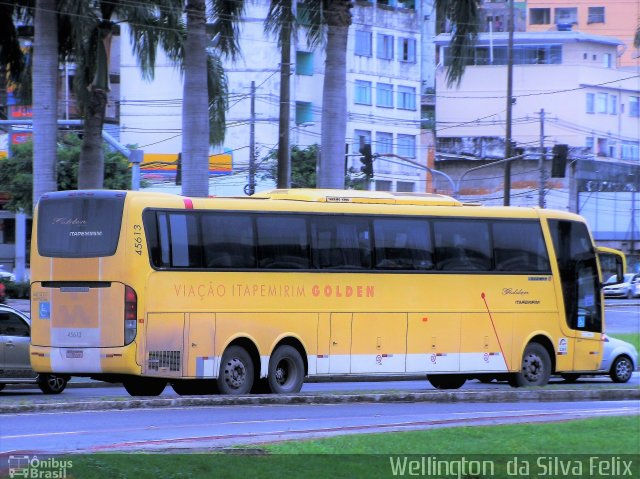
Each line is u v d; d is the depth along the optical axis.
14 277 119.00
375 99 155.62
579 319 52.50
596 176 172.25
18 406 36.12
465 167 171.12
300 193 46.06
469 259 49.28
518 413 37.22
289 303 44.69
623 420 32.22
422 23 161.62
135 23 64.75
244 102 147.25
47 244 42.12
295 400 41.12
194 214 42.84
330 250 45.94
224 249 43.38
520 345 50.44
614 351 58.91
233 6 64.50
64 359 41.53
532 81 178.00
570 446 26.61
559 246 52.12
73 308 41.53
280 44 65.94
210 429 31.64
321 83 151.75
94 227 41.53
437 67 176.75
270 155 144.00
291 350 44.84
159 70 151.75
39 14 61.03
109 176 115.25
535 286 51.06
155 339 41.34
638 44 119.69
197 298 42.47
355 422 34.12
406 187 159.50
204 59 60.59
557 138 176.38
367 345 46.41
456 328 48.59
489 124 176.38
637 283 158.00
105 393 48.72
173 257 42.06
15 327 47.09
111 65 154.38
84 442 27.88
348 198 46.81
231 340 43.09
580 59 179.88
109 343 40.94
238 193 146.00
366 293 46.50
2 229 154.62
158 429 31.41
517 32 180.12
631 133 186.25
